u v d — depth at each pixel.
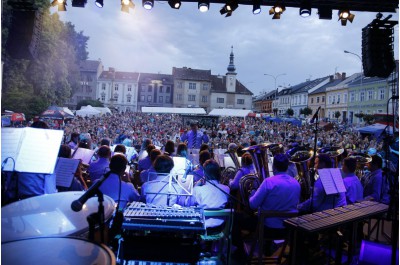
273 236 3.60
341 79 55.31
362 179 5.66
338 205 3.81
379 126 23.44
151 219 2.41
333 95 53.41
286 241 3.59
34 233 2.11
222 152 9.07
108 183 3.46
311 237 3.82
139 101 75.62
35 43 6.44
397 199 2.68
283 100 75.44
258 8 6.52
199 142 10.62
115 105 74.00
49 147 2.86
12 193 3.18
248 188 4.14
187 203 3.52
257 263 3.61
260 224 3.32
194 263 2.42
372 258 2.86
